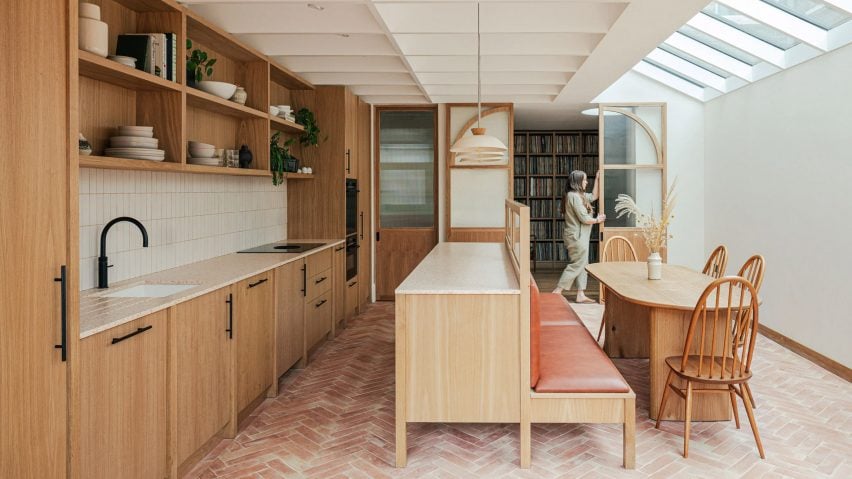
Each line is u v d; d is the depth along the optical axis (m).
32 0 2.02
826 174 4.81
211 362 3.11
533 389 3.01
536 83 5.92
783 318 5.52
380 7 3.73
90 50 2.66
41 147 2.03
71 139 2.08
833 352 4.71
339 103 6.16
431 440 3.36
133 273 3.41
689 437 3.21
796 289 5.28
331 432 3.46
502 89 6.62
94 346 2.15
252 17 4.09
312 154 6.20
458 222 7.52
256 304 3.76
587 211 7.52
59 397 2.03
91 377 2.13
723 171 6.86
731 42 5.45
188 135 3.94
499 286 3.11
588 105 7.48
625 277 4.47
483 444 3.30
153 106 3.36
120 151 2.97
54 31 2.06
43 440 2.02
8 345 1.99
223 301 3.25
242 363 3.54
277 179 4.90
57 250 2.05
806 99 5.11
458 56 5.21
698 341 3.65
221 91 3.91
